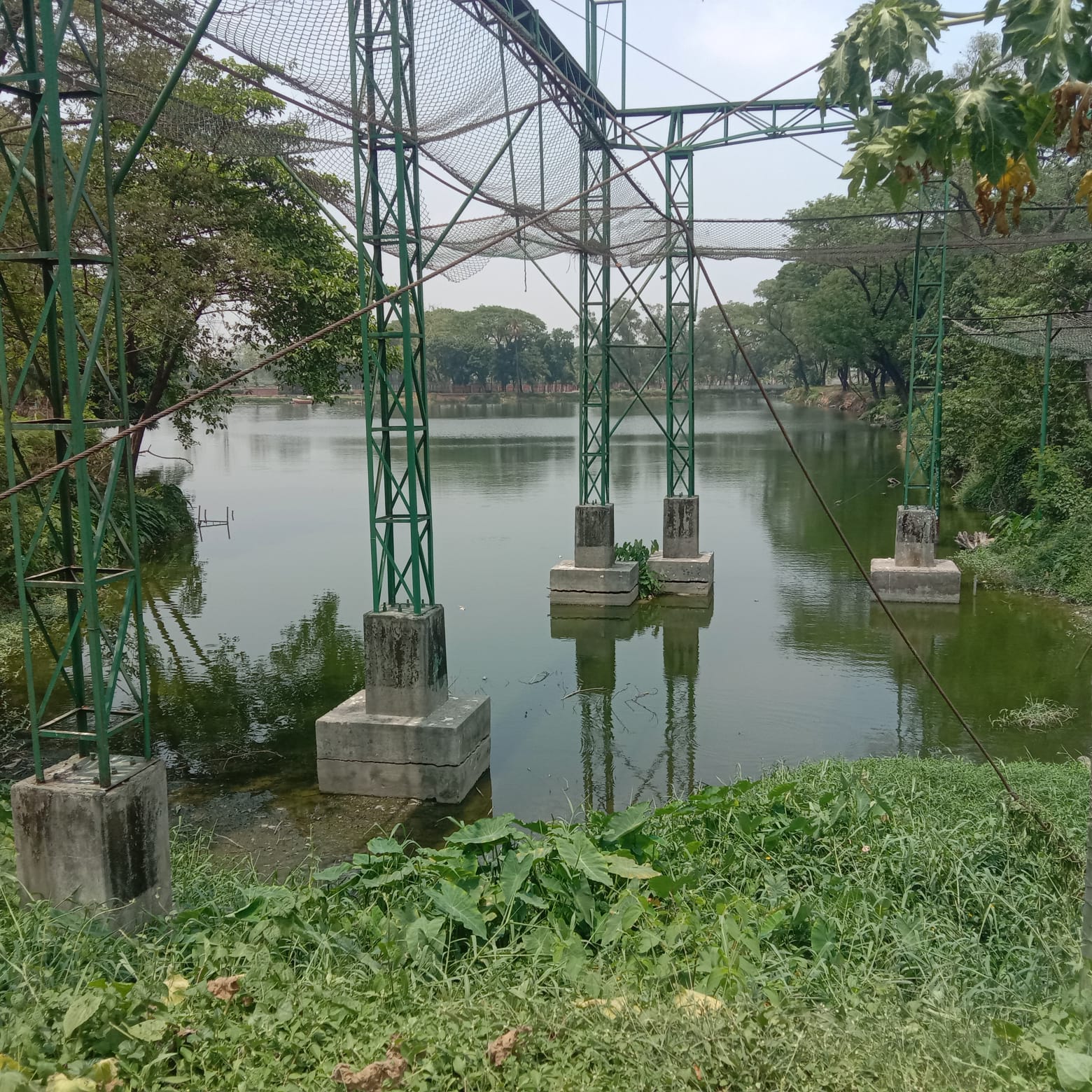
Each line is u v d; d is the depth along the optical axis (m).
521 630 14.78
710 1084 3.52
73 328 5.04
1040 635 13.71
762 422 65.50
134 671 12.62
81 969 4.57
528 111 8.76
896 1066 3.52
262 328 19.06
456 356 110.12
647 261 15.19
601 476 16.81
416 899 5.46
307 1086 3.66
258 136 8.25
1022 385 20.80
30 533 15.08
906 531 16.05
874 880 5.72
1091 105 2.82
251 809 8.65
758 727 10.47
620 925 4.94
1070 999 4.02
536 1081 3.61
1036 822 6.09
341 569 19.62
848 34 3.08
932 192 15.15
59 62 6.35
